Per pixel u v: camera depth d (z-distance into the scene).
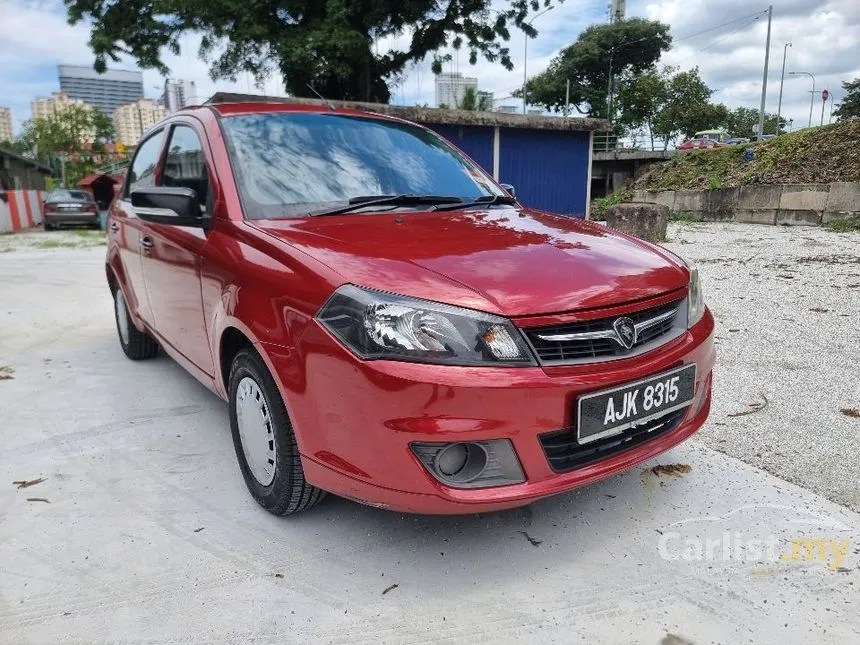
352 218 2.71
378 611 2.05
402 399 1.93
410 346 1.95
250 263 2.45
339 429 2.08
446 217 2.80
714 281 7.25
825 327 5.18
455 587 2.16
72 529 2.53
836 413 3.48
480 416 1.94
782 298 6.27
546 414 2.00
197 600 2.11
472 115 14.18
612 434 2.12
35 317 6.29
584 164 16.14
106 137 49.66
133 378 4.31
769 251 9.71
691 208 16.94
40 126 46.94
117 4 22.42
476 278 2.12
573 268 2.27
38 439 3.37
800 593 2.11
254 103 3.38
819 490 2.72
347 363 2.00
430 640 1.93
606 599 2.09
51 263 10.54
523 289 2.09
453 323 1.98
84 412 3.72
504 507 2.06
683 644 1.90
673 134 49.78
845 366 4.23
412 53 25.64
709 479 2.83
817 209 13.77
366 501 2.12
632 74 52.06
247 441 2.62
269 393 2.37
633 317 2.23
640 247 2.70
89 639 1.95
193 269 2.93
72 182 45.47
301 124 3.22
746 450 3.09
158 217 3.01
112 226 4.45
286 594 2.14
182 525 2.54
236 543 2.42
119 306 4.65
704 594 2.11
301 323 2.14
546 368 2.02
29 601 2.12
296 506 2.48
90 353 4.96
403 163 3.27
